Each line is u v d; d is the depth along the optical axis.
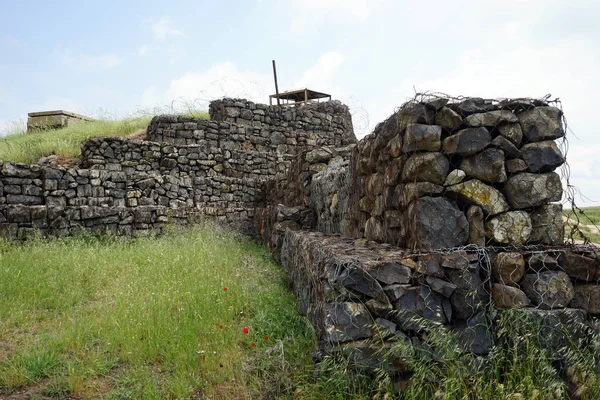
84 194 9.38
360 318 2.64
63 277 5.60
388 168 3.53
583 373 2.54
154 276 5.69
